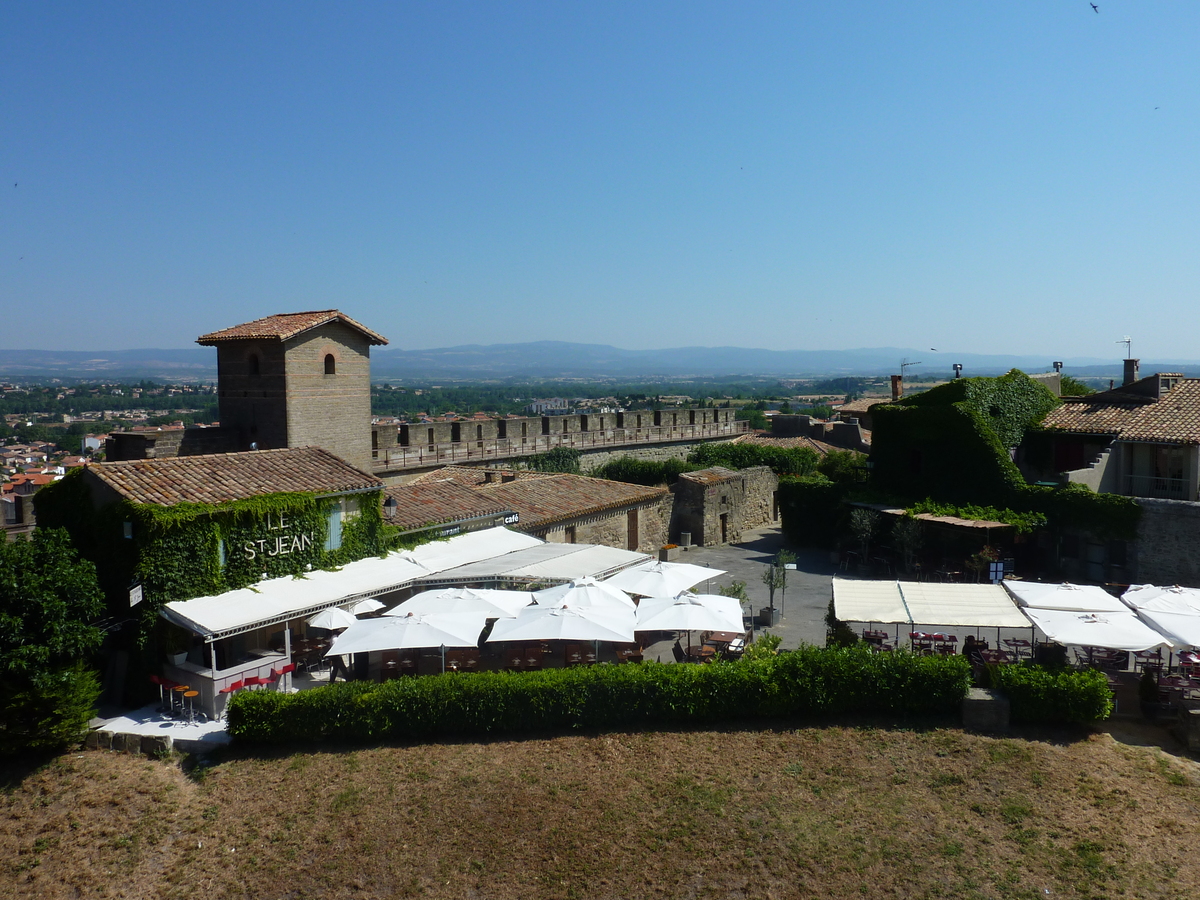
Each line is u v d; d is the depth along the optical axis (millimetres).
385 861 15195
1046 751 17562
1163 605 20984
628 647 23359
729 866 14805
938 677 18906
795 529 42000
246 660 22172
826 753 17734
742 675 19000
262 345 32438
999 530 33469
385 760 17922
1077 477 33531
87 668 20188
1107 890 13953
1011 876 14320
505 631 20391
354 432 34875
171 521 20938
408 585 24844
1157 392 36250
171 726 19812
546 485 36625
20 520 31766
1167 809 15820
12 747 18266
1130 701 20062
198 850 15820
